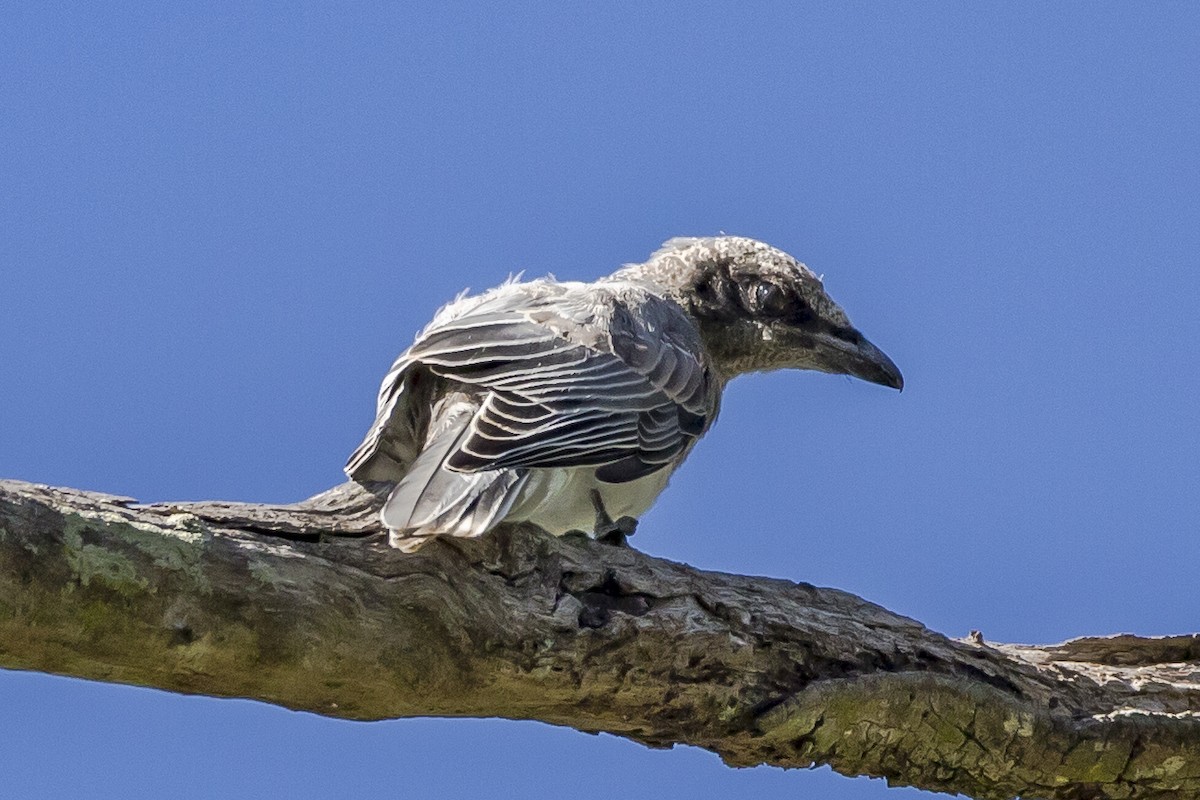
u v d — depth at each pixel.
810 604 11.24
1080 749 11.54
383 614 9.55
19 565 8.45
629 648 10.44
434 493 10.27
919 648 11.36
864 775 11.55
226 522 9.30
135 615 8.80
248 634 9.13
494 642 10.02
